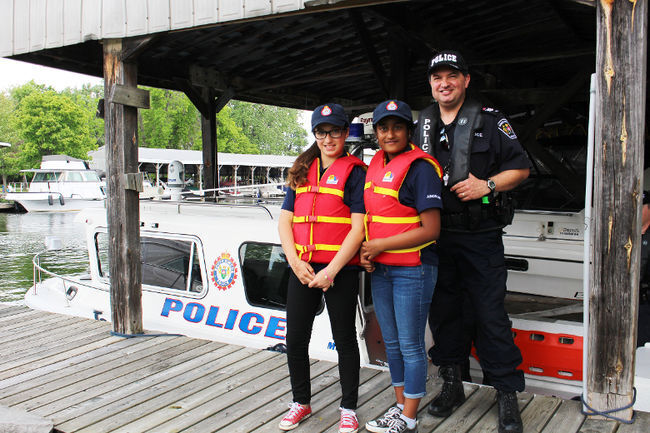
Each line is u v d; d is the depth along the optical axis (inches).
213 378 150.3
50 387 146.3
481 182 110.6
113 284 192.4
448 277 122.1
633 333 111.3
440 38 243.4
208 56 297.6
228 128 1983.3
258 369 156.4
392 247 105.9
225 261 196.2
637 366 141.4
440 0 220.7
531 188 268.5
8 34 208.7
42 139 1843.0
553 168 258.7
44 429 121.6
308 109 406.3
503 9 233.8
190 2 165.9
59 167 1294.3
